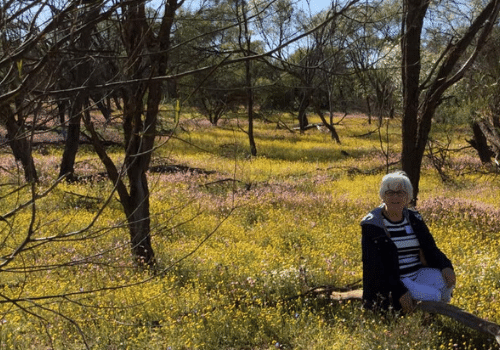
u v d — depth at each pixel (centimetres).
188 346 500
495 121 1120
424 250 554
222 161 2412
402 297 534
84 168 1869
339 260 818
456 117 1427
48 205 1187
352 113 6931
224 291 652
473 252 888
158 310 577
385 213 552
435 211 1291
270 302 630
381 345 483
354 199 1502
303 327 552
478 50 920
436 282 545
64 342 493
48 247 816
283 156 3003
